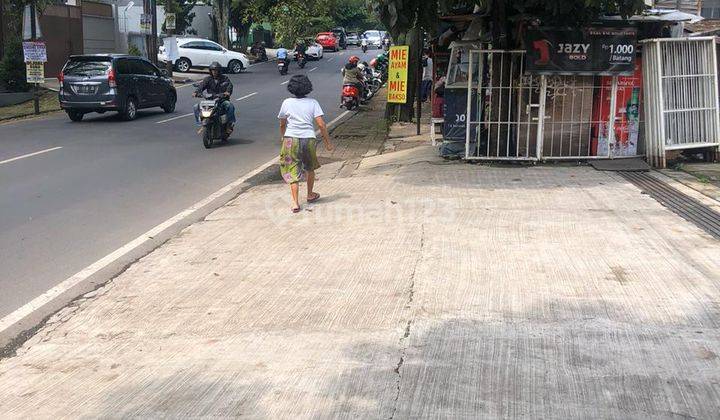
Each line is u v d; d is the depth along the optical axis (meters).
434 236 6.90
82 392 4.07
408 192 9.04
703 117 10.22
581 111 10.58
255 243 7.06
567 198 8.27
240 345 4.58
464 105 11.23
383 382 3.92
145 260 6.66
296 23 46.25
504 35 10.66
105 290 5.88
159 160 12.26
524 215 7.55
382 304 5.17
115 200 9.23
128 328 5.05
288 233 7.38
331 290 5.54
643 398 3.62
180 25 47.53
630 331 4.46
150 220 8.23
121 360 4.51
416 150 12.80
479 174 10.05
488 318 4.79
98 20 31.08
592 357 4.12
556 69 10.21
